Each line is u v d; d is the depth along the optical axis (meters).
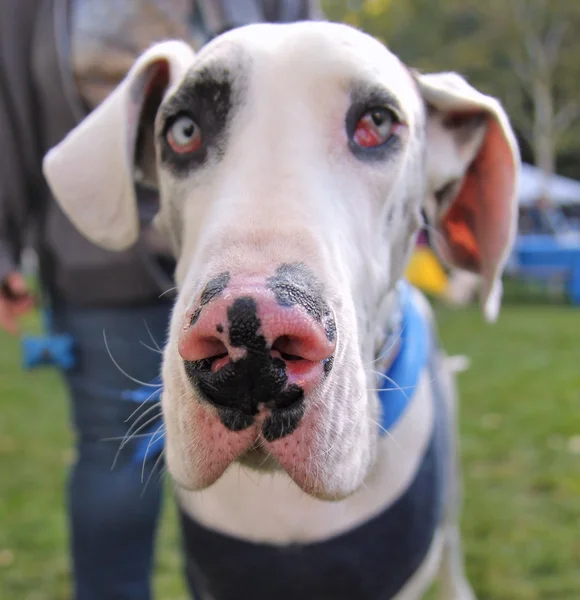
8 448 0.97
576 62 4.21
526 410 1.05
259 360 0.22
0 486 0.84
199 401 0.23
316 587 0.38
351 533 0.37
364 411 0.27
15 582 0.64
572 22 4.21
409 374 0.39
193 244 0.30
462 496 0.76
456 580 0.56
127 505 0.47
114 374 0.47
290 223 0.25
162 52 0.38
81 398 0.48
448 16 4.52
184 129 0.32
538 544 0.67
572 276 2.48
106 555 0.48
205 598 0.42
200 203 0.30
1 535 0.72
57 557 0.68
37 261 0.51
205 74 0.30
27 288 0.53
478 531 0.69
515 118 4.68
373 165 0.31
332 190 0.29
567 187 3.92
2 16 0.46
